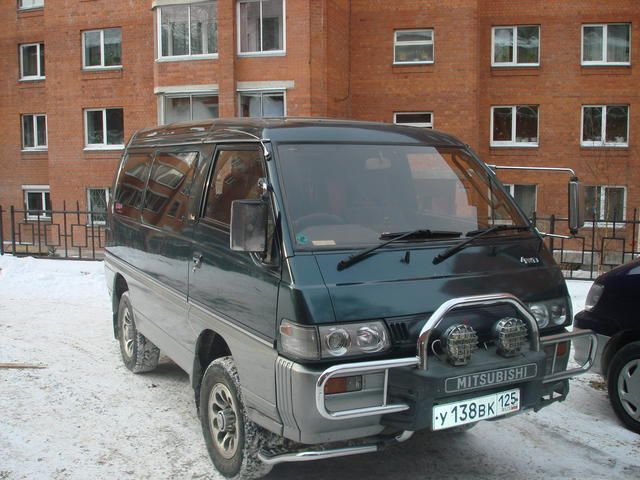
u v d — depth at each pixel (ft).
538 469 14.49
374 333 11.21
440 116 67.56
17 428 16.66
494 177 15.60
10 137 81.41
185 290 15.70
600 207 66.54
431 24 67.15
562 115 68.23
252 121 14.98
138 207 19.88
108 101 71.87
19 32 80.23
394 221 13.42
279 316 11.60
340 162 13.74
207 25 62.69
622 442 16.02
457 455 15.23
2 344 25.12
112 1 71.00
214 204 14.85
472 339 11.40
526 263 13.57
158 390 19.61
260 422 12.35
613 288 17.31
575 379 21.03
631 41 67.10
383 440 11.85
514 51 68.80
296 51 59.98
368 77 68.59
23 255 50.08
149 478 13.94
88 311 31.73
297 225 12.26
